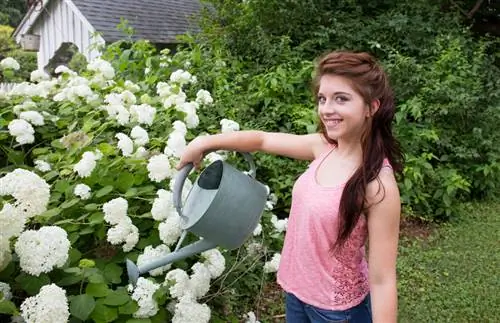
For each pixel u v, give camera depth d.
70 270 1.65
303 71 4.64
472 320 2.79
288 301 1.57
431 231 4.14
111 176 2.07
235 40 5.66
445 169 4.61
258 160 3.63
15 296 1.63
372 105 1.36
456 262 3.48
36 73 3.41
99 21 8.56
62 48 9.48
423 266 3.41
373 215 1.34
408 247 3.76
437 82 4.83
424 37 5.84
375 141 1.37
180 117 2.78
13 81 3.75
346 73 1.34
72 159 2.15
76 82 3.14
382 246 1.34
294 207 1.52
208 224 1.61
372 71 1.36
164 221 1.96
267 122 4.16
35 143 2.64
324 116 1.40
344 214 1.35
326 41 5.76
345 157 1.46
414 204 4.40
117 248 1.94
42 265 1.51
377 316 1.35
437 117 4.90
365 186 1.32
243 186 1.65
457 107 4.81
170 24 9.88
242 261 2.21
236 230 1.64
